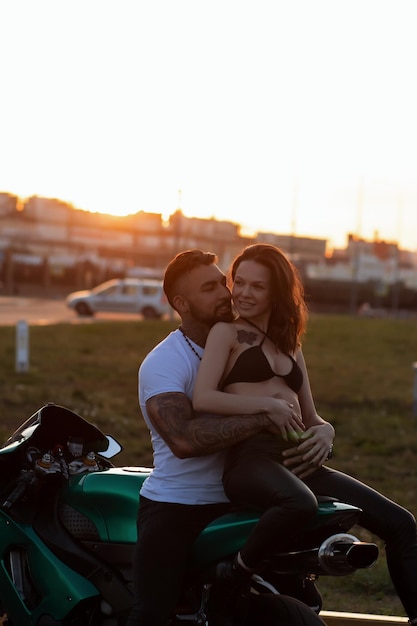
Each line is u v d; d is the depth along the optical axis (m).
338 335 39.38
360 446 15.20
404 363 30.31
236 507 4.34
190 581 4.42
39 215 117.12
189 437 4.24
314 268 114.25
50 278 99.56
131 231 124.75
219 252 128.00
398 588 4.31
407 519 4.29
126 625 4.27
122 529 4.64
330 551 4.09
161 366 4.45
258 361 4.38
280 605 4.41
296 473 4.24
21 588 4.93
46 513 4.93
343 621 5.86
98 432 5.13
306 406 4.66
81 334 34.25
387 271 127.06
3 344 28.83
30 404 17.66
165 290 4.62
